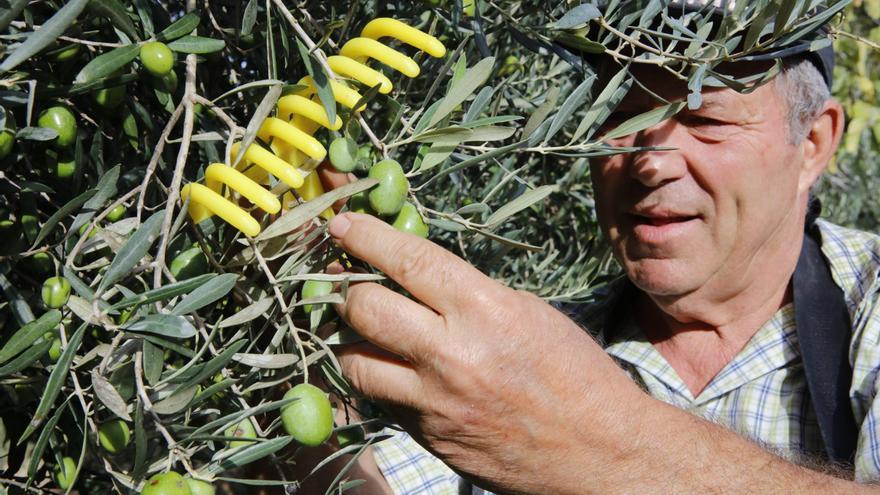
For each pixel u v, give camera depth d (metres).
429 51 0.84
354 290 0.88
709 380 1.69
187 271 0.83
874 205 5.20
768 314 1.63
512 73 1.43
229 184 0.75
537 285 1.79
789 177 1.48
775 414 1.57
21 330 0.75
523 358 0.90
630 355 1.76
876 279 1.48
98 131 0.89
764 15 0.88
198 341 0.88
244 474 1.33
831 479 1.04
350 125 0.87
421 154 0.96
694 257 1.51
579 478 0.97
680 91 1.35
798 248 1.58
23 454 0.93
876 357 1.41
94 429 0.81
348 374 0.93
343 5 1.10
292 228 0.78
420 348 0.87
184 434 0.77
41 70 0.87
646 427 0.97
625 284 1.83
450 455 0.98
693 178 1.44
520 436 0.94
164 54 0.85
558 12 1.08
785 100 1.42
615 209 1.57
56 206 0.93
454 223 0.92
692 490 0.99
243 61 1.13
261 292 0.86
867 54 5.33
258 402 0.96
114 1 0.82
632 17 0.99
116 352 0.78
